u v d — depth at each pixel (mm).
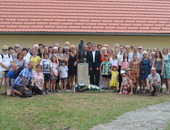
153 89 11875
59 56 12875
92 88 12648
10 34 16719
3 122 7586
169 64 12773
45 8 18609
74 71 13273
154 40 17875
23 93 10891
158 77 12062
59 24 17141
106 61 13352
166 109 9164
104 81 13500
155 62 12883
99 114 8406
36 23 17031
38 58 12422
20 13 17859
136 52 13508
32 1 19234
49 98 10680
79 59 13328
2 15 17484
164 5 20297
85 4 19453
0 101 9969
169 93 12531
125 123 7586
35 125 7492
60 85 14164
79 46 13383
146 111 8875
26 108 8961
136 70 12695
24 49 12547
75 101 10188
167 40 17984
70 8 18844
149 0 20688
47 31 16484
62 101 10148
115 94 12062
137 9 19531
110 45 17516
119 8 19438
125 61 12992
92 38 17359
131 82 12266
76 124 7469
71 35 17172
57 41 17125
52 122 7688
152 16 18891
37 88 11516
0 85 12117
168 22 18359
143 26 17734
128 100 10586
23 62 12055
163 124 7496
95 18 18062
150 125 7422
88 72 13266
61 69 12758
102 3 19750
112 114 8398
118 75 13094
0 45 16719
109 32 16922
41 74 11766
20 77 11141
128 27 17500
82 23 17438
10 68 12023
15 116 8117
